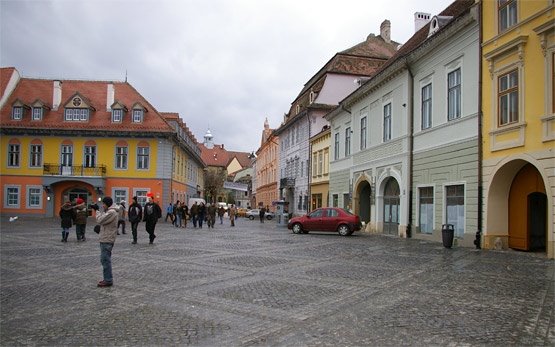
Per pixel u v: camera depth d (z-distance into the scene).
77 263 13.50
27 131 45.88
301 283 10.37
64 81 51.12
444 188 20.75
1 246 18.33
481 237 17.77
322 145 41.41
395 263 13.70
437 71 21.67
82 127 46.12
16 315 7.49
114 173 46.16
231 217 39.19
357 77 44.81
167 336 6.33
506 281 10.45
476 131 18.28
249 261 14.26
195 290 9.53
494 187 17.31
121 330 6.61
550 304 8.14
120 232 27.22
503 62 16.72
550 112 14.46
